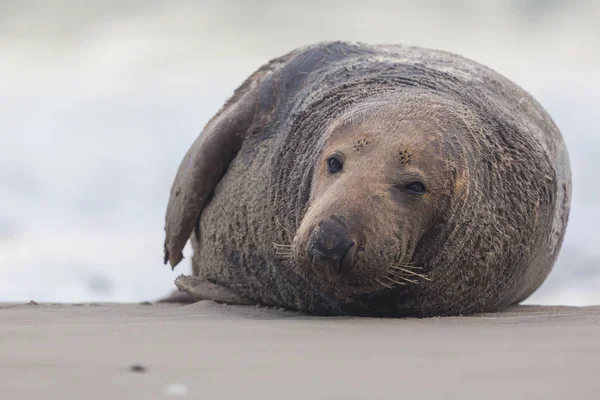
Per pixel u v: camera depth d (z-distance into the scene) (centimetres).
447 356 1709
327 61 3181
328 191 2350
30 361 1587
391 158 2378
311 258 2242
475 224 2594
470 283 2684
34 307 2975
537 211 2836
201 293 3134
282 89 3136
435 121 2497
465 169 2491
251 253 2978
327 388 1395
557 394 1359
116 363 1576
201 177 3138
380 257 2281
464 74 3069
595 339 1966
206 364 1584
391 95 2678
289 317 2630
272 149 2969
